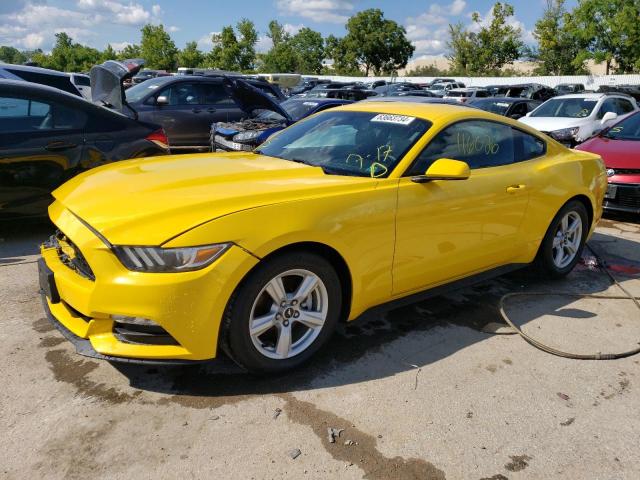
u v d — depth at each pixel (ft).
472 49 164.14
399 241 10.67
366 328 11.93
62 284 9.07
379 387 9.62
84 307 8.55
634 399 9.73
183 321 8.27
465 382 9.96
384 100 14.90
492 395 9.59
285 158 12.42
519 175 13.17
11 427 8.15
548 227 14.42
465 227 11.92
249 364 9.17
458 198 11.57
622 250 18.92
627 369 10.75
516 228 13.32
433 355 10.89
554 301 14.01
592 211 15.74
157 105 33.45
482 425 8.75
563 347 11.53
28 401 8.80
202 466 7.54
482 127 12.94
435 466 7.79
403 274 11.01
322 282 9.69
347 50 196.03
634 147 22.72
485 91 75.87
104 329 8.63
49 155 16.94
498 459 8.00
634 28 120.16
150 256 8.14
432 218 11.14
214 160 11.91
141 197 9.11
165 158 12.37
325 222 9.39
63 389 9.17
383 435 8.36
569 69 141.49
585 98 38.52
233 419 8.55
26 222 17.15
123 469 7.43
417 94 74.23
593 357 11.02
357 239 9.93
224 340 8.86
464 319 12.64
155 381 9.48
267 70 197.77
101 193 9.61
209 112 35.09
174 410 8.71
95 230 8.51
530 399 9.53
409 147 11.32
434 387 9.73
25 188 16.71
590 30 127.34
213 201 8.77
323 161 11.82
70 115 17.52
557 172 14.28
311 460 7.76
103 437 8.03
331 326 10.07
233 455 7.78
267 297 9.34
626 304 14.01
